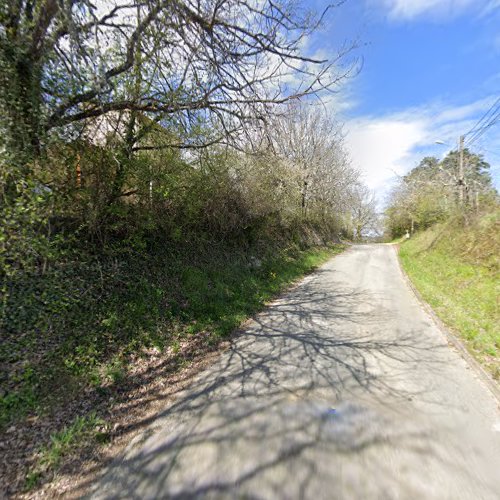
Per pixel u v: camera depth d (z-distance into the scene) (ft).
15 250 11.19
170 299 18.43
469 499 6.19
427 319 19.02
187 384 11.77
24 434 8.49
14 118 11.14
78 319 13.48
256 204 32.48
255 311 21.42
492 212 37.55
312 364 12.92
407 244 75.66
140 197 19.47
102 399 10.60
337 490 6.42
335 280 32.83
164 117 16.72
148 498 6.54
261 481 6.75
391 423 8.78
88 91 12.96
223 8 12.66
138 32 12.30
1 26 10.88
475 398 10.16
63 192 14.35
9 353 10.64
